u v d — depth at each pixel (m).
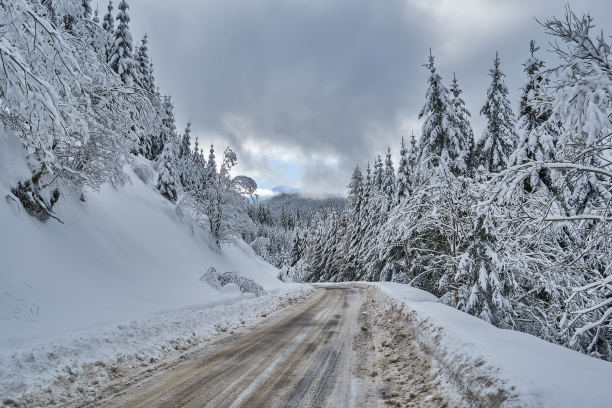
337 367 6.99
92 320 8.56
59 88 7.88
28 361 5.77
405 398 5.24
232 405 5.00
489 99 19.83
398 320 10.80
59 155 12.47
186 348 8.66
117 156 13.85
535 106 6.57
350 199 52.81
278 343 9.23
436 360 6.05
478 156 20.56
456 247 13.68
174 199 30.14
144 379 6.21
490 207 7.68
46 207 12.17
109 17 31.50
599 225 6.72
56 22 11.66
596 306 6.33
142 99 13.54
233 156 27.34
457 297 12.83
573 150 6.98
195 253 22.67
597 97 5.20
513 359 4.51
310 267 63.53
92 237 13.94
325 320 13.34
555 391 3.50
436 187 13.55
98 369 6.43
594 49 5.20
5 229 10.03
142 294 12.58
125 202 20.28
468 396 4.46
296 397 5.34
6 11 6.75
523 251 11.05
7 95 6.93
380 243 16.47
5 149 11.51
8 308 7.86
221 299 15.32
